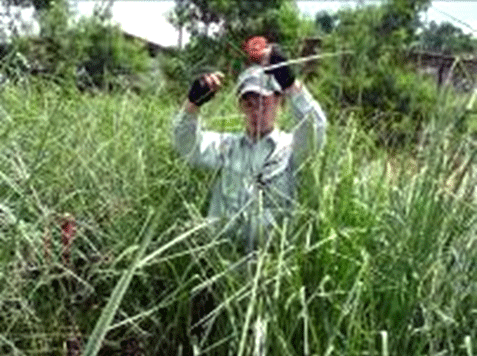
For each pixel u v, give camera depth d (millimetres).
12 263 2867
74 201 3375
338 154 2965
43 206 3168
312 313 2701
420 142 2832
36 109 3922
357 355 2523
